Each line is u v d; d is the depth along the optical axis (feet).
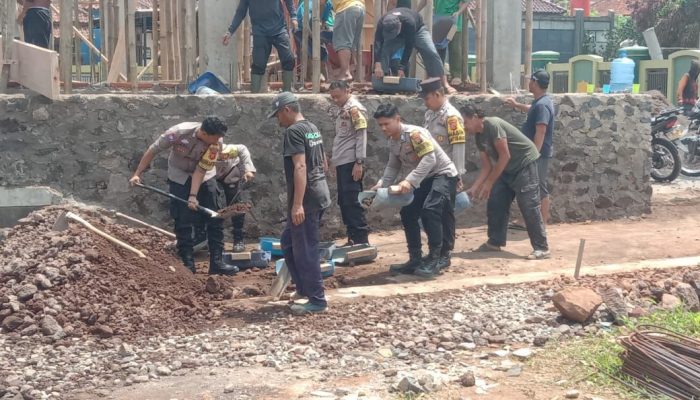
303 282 22.56
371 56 42.78
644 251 31.27
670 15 108.68
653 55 85.05
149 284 23.88
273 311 22.85
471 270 28.04
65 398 16.99
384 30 34.71
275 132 32.71
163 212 31.60
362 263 29.30
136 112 31.22
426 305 23.38
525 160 29.58
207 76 34.30
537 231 29.89
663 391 17.02
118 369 18.62
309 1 40.70
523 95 36.60
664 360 17.20
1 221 30.48
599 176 37.99
